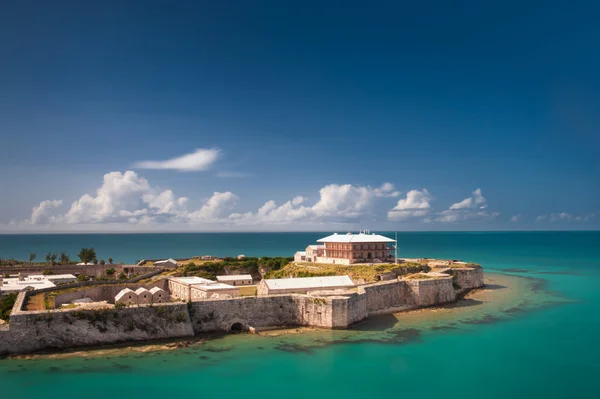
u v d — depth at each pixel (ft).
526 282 581.94
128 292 334.65
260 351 267.80
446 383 227.61
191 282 419.74
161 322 280.31
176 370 237.25
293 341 287.89
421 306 396.57
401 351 273.33
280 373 237.45
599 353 272.31
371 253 524.11
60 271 537.65
